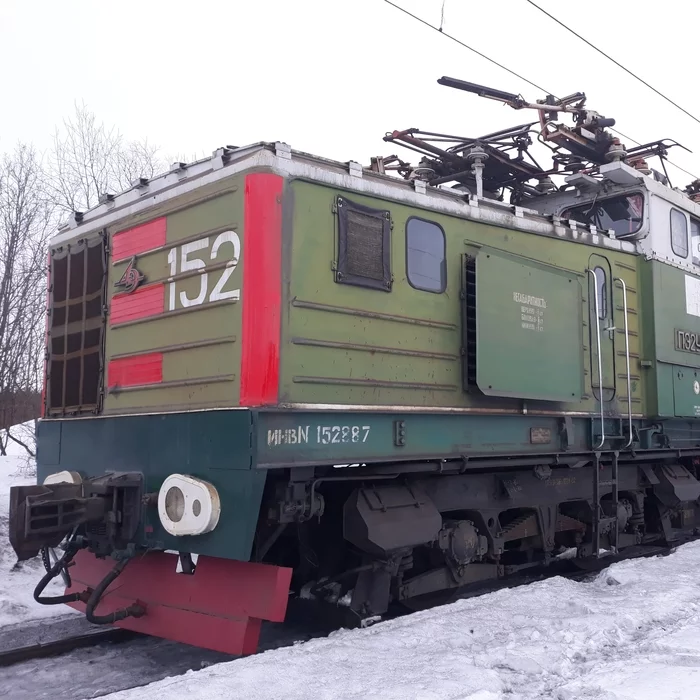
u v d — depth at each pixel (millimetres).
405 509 5449
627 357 7672
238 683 3752
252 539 4426
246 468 4492
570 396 6859
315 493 4988
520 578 7875
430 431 5699
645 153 9617
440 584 5949
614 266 7949
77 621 6371
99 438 5754
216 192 5027
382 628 4875
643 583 6258
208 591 4949
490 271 6094
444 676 3867
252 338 4660
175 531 4699
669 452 8734
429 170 8008
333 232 5188
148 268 5574
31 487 4918
